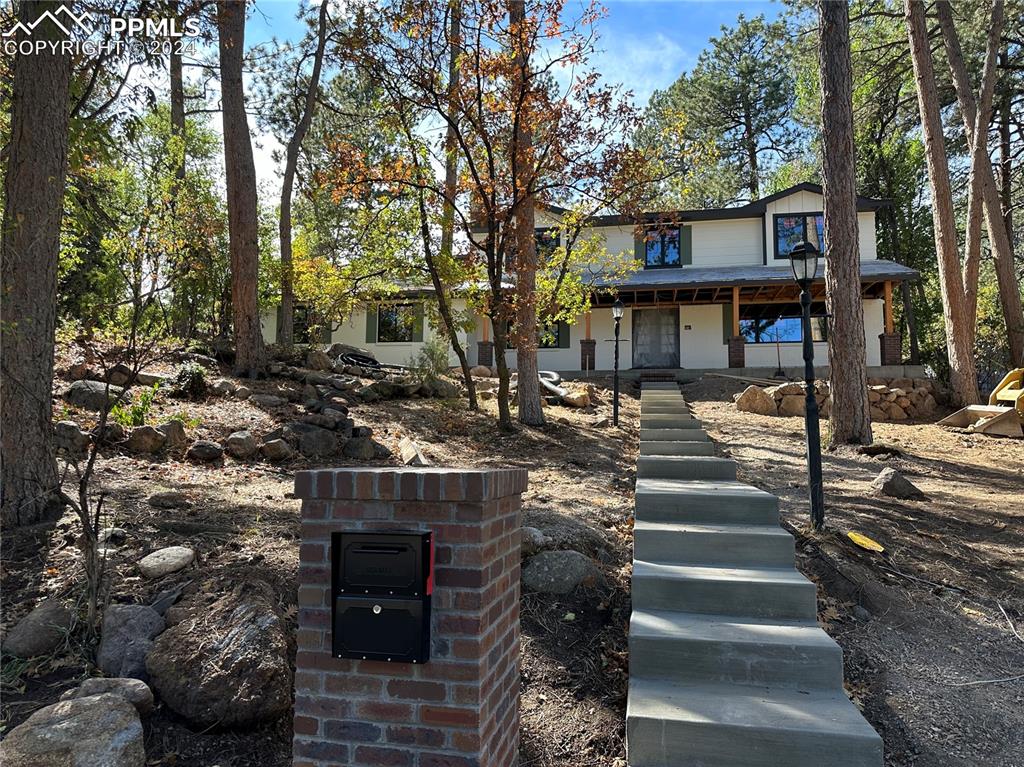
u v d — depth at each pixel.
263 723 3.00
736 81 29.70
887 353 16.83
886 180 23.14
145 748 2.81
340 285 13.81
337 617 2.11
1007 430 11.44
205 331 14.09
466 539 2.13
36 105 4.77
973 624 4.22
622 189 10.02
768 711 2.97
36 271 4.63
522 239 10.20
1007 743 3.25
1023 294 23.06
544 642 3.80
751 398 13.73
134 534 4.27
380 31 8.93
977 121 15.19
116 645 3.22
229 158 11.30
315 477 2.21
